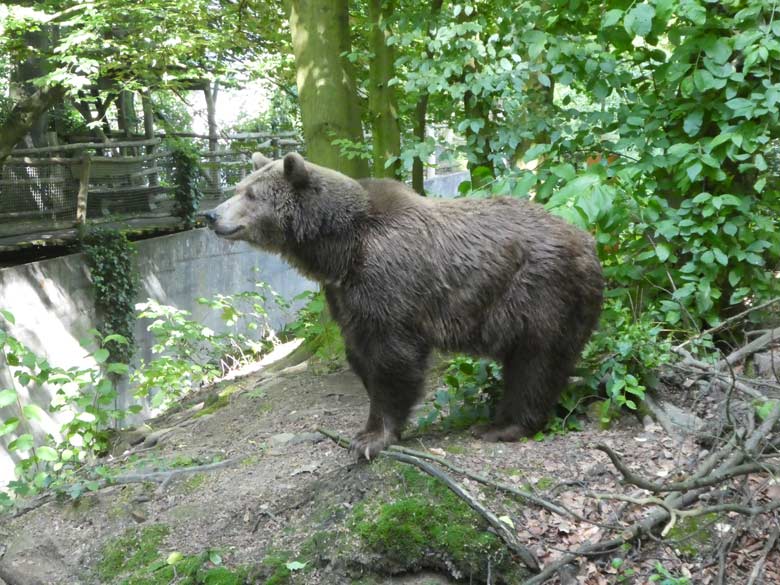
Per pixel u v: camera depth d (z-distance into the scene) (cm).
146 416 882
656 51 372
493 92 468
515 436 304
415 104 661
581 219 330
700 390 326
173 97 1515
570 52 380
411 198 287
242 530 287
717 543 247
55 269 795
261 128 1789
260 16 852
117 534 305
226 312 753
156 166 1113
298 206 278
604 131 388
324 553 260
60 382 405
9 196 897
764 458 270
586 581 239
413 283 275
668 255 352
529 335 291
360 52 581
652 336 325
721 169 371
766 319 379
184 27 834
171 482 333
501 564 245
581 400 322
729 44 343
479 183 416
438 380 411
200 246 1056
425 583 248
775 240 369
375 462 283
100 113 1268
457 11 504
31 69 1045
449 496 262
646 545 249
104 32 863
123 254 884
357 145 548
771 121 348
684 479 271
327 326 550
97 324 861
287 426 387
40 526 325
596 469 279
